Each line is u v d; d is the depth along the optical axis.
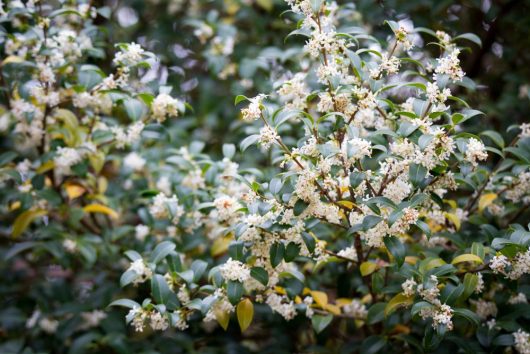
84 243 1.42
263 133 1.10
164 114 1.33
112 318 1.42
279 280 1.26
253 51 1.67
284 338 1.42
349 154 1.08
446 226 1.28
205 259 1.37
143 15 1.77
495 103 1.61
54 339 1.47
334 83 1.12
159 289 1.15
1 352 1.42
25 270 1.62
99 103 1.34
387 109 1.29
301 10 1.17
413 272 1.15
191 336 1.44
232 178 1.33
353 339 1.41
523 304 1.23
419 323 1.30
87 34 1.42
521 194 1.25
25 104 1.33
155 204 1.32
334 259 1.24
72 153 1.35
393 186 1.10
